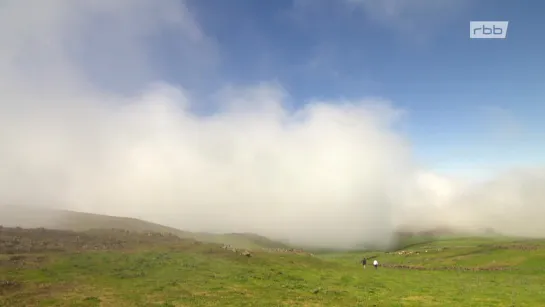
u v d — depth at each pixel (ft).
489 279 210.79
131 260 175.32
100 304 113.39
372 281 185.57
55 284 131.13
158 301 119.96
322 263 232.94
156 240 244.22
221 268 179.63
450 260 351.25
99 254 181.98
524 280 207.10
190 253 204.64
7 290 120.98
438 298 151.64
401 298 149.38
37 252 179.52
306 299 137.59
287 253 246.68
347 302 137.59
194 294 132.05
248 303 125.59
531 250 336.70
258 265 197.36
